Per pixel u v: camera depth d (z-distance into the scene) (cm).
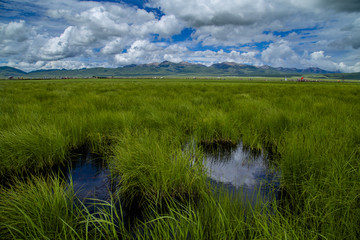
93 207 199
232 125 432
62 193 181
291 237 139
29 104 669
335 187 178
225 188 233
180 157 238
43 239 143
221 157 342
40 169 286
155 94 1135
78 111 552
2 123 390
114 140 383
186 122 489
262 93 1283
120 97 918
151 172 221
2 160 263
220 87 1962
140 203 211
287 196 217
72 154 341
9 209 155
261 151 367
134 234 165
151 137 316
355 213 153
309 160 228
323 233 144
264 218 156
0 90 1298
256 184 246
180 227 153
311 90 1519
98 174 273
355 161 225
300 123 420
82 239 141
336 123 400
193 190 226
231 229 149
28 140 290
